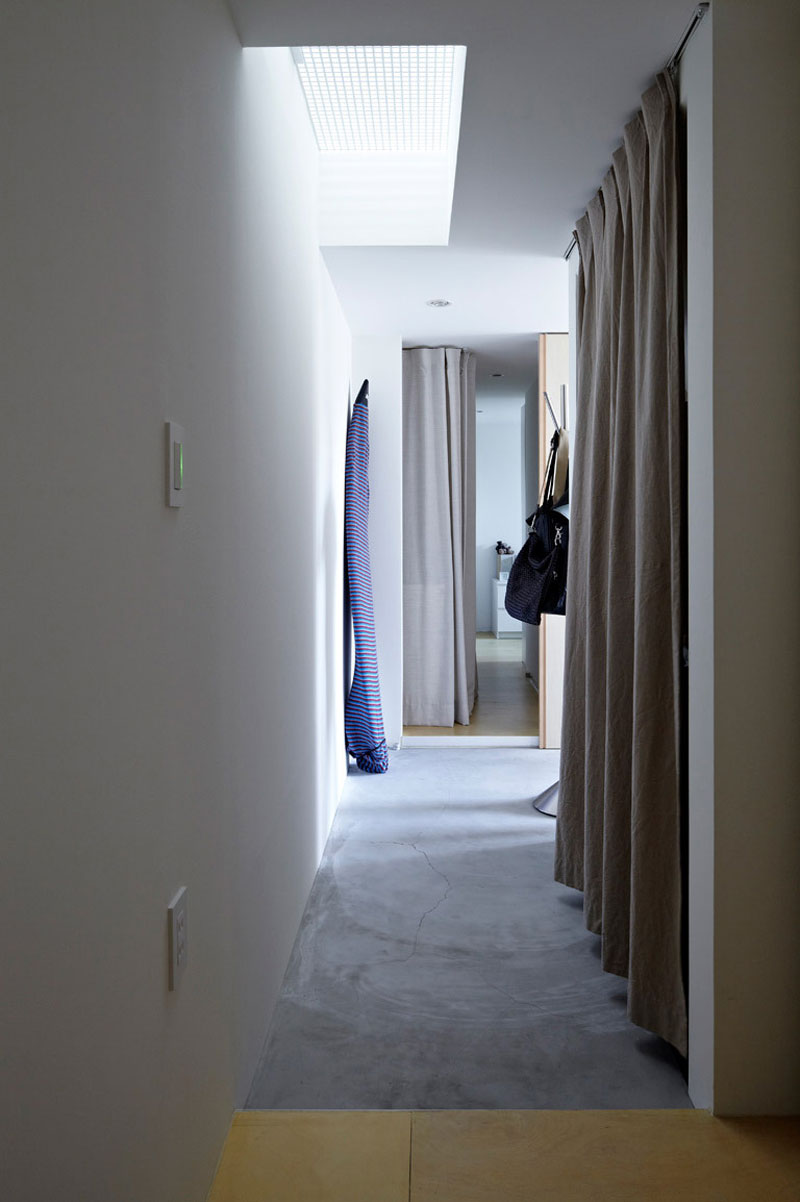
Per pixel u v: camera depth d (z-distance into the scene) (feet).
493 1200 5.20
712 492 5.97
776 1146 5.71
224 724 5.82
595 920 8.67
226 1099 5.82
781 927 6.02
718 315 5.92
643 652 6.97
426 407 18.04
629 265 7.96
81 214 3.32
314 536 10.75
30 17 2.87
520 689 22.72
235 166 6.27
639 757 7.00
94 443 3.45
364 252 11.48
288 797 8.58
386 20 6.39
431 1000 7.77
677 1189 5.30
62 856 3.14
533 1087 6.49
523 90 7.40
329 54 8.92
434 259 11.80
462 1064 6.80
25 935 2.83
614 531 7.86
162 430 4.40
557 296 13.75
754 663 5.98
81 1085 3.30
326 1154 5.64
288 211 8.75
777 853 6.01
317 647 11.03
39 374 2.94
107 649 3.61
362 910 9.66
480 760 16.20
